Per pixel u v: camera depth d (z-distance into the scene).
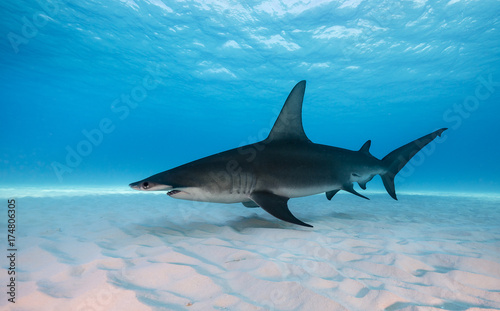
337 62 25.69
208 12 19.28
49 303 1.98
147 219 5.29
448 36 20.25
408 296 2.18
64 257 2.97
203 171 4.27
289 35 21.69
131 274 2.48
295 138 5.13
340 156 5.51
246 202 5.19
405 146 6.55
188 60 26.78
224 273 2.56
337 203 9.20
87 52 24.77
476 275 2.57
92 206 7.24
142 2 18.16
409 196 13.70
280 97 38.19
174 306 1.97
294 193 4.88
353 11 18.34
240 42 23.09
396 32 20.17
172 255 2.97
